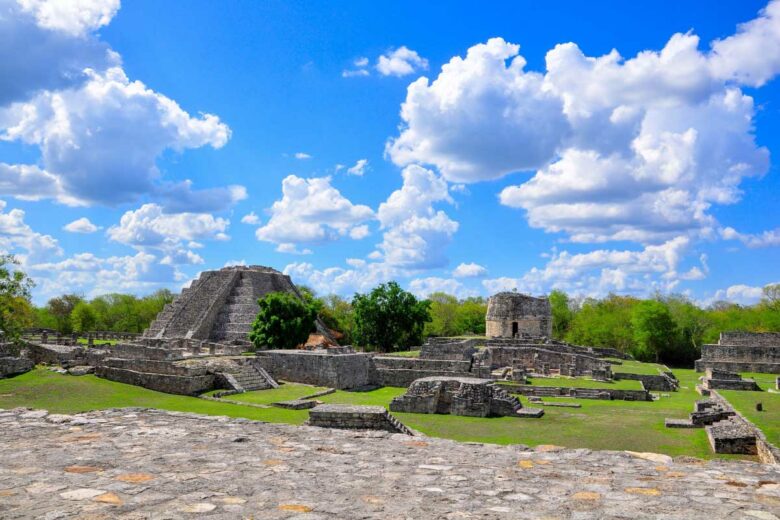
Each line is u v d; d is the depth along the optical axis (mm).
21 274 42500
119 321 115312
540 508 7250
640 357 88562
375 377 46781
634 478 8727
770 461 19172
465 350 55906
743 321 92875
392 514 6949
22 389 33094
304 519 6703
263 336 55875
